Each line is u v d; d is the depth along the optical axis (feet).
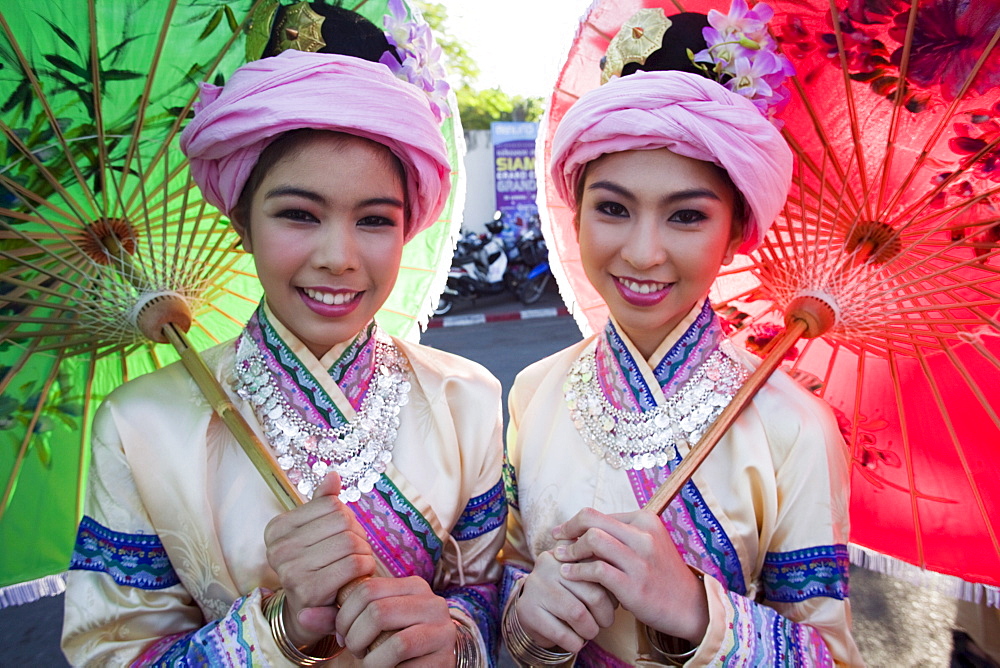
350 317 3.82
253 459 3.69
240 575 3.78
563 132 4.05
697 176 3.75
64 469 4.55
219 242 4.66
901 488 4.79
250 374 4.01
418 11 4.37
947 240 4.34
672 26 3.99
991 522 4.48
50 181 4.09
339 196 3.59
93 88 4.12
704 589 3.65
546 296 35.17
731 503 3.99
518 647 3.95
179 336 4.11
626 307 4.00
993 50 3.83
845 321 4.44
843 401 4.94
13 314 4.19
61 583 4.58
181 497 3.77
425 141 3.76
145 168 4.51
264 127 3.50
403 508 3.98
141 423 3.83
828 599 3.82
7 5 3.85
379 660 3.24
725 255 4.15
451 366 4.52
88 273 4.29
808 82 4.45
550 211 5.45
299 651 3.48
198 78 4.42
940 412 4.58
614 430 4.23
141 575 3.76
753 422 4.04
